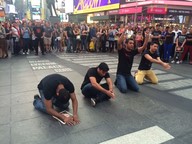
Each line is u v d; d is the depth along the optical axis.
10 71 7.25
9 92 5.02
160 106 4.32
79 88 5.34
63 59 9.95
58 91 3.22
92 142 3.00
